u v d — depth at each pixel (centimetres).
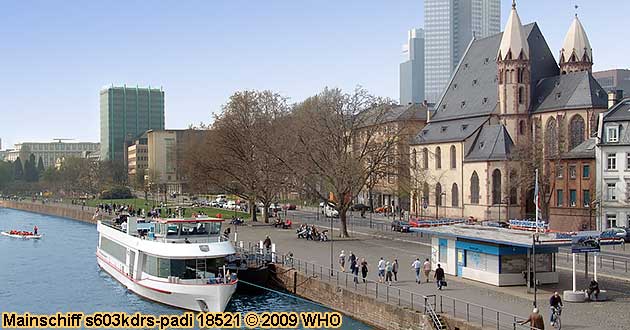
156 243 6469
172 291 6184
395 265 6150
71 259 9975
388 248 8406
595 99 12644
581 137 12712
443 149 14338
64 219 18725
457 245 6253
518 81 13750
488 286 5744
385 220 13038
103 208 17525
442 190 14288
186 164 14238
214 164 12781
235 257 7256
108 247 8494
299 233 9794
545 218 11506
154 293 6506
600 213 10169
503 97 13825
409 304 5019
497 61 14038
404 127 10550
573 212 10619
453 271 6328
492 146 13138
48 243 12231
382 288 5706
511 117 13750
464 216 13600
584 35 14325
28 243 12231
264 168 12006
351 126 9988
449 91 15838
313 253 7988
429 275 6312
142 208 15875
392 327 4972
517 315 4628
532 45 14350
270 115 13450
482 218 13038
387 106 10188
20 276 8412
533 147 12369
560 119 12925
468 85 15300
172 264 6288
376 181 10281
